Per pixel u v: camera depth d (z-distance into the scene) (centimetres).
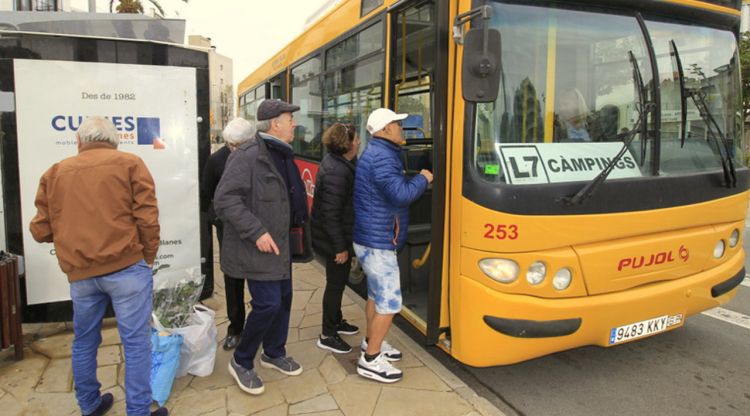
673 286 356
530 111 327
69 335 438
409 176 478
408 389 359
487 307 322
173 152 462
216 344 399
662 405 362
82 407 314
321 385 364
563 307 322
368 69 495
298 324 473
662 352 444
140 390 299
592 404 364
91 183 282
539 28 330
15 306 385
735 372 408
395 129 346
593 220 325
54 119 423
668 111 358
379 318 358
